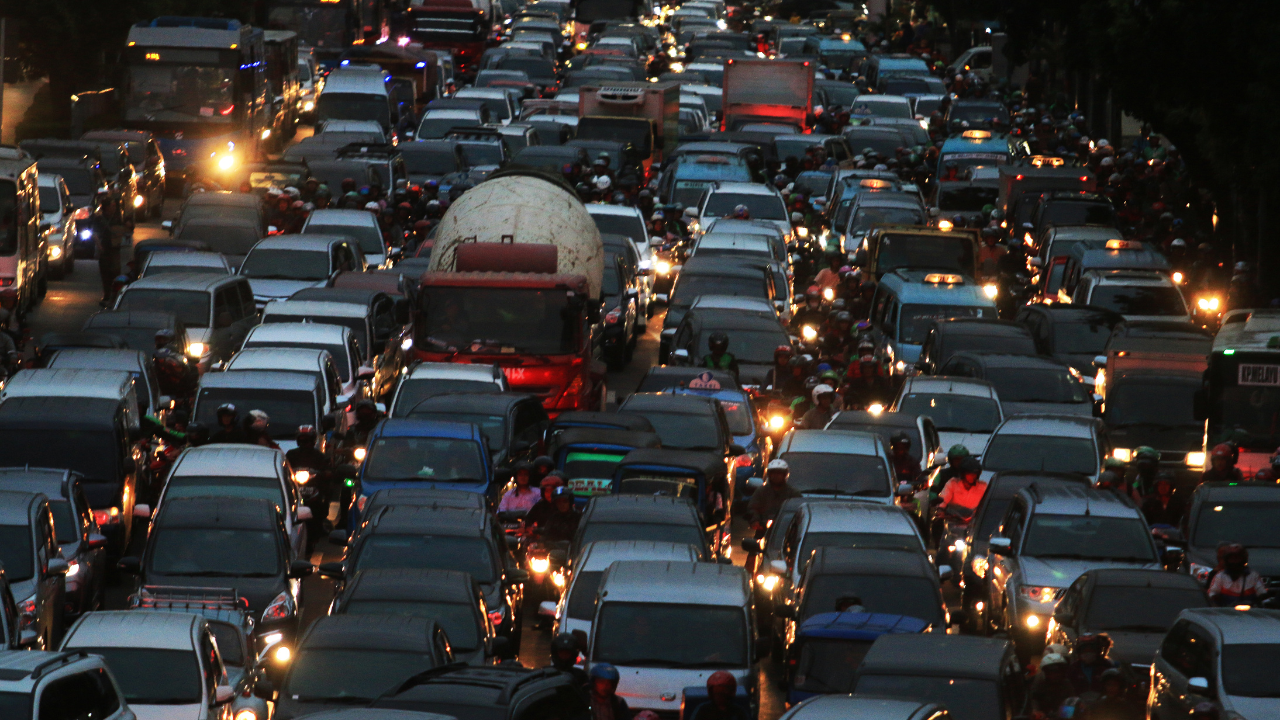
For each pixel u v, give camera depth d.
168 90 165.12
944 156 173.62
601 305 102.62
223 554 61.78
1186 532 69.25
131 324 94.50
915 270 115.31
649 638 51.66
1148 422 92.25
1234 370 85.88
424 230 137.38
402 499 66.56
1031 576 62.47
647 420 80.06
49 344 88.75
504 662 55.06
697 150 165.00
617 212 131.88
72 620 62.00
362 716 36.81
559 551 65.19
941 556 74.44
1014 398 93.38
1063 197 139.00
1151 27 117.56
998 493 72.19
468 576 56.56
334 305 100.56
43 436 71.81
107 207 139.75
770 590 64.56
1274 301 113.00
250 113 170.62
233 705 50.00
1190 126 131.50
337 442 85.19
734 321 100.69
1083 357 104.69
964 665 47.03
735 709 46.25
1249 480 75.12
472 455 74.38
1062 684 50.03
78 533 64.00
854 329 100.81
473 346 91.62
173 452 81.06
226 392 83.50
